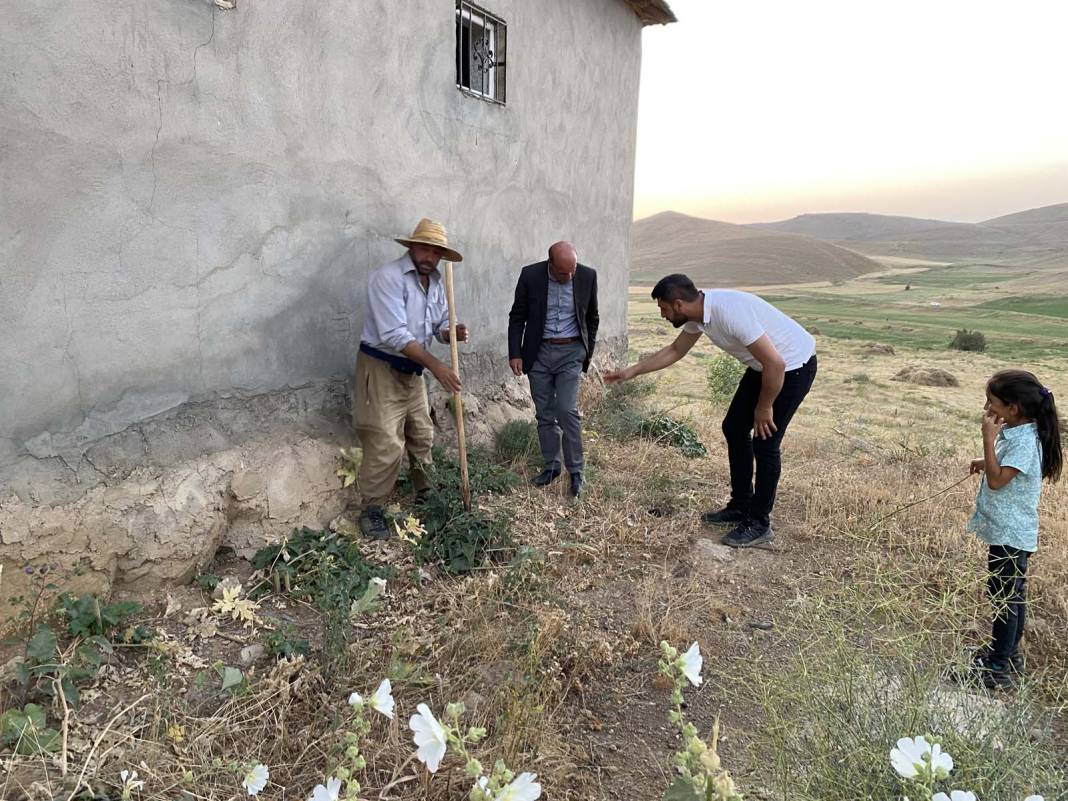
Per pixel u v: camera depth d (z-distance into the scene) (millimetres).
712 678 3107
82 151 2857
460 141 5344
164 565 3230
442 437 5402
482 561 3875
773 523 4852
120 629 2990
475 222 5684
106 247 2988
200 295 3408
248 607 3262
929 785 1463
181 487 3334
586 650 3197
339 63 4062
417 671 2883
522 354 5133
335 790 1495
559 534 4391
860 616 2334
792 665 2418
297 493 3900
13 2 2592
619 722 2867
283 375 3926
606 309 8539
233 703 2639
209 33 3293
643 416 7109
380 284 3871
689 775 1456
